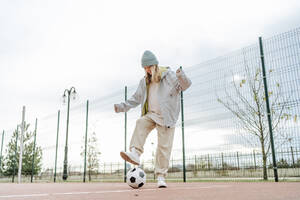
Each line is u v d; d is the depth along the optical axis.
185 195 2.11
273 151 5.64
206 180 6.71
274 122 6.25
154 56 3.54
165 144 3.51
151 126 3.58
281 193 2.14
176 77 3.52
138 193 2.41
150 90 3.61
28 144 14.12
